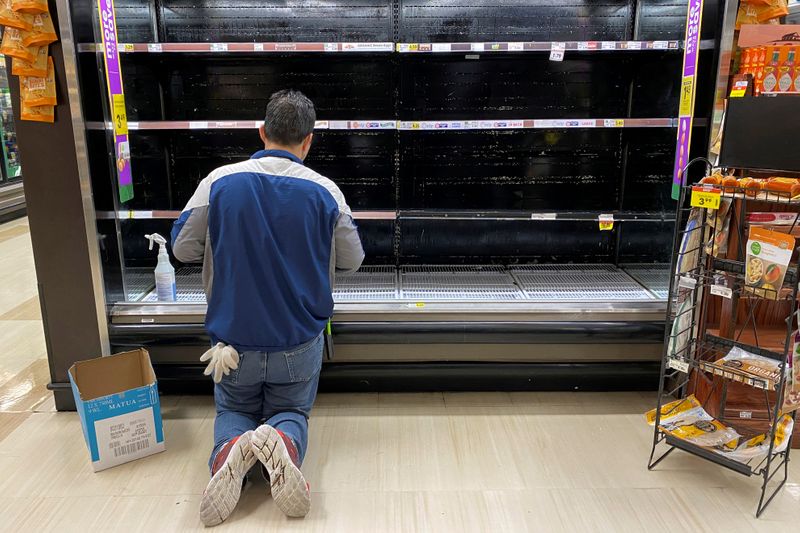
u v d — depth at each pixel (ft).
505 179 11.58
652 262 10.69
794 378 7.23
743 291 7.43
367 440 8.82
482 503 7.45
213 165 11.43
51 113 8.41
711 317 9.36
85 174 8.63
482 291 10.46
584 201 11.77
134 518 7.16
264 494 7.60
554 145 11.51
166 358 9.68
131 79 9.94
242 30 10.85
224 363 7.24
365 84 11.11
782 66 7.89
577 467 8.21
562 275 11.47
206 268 7.47
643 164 10.91
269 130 7.47
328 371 9.87
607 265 12.09
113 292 9.43
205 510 6.90
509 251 12.20
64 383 9.50
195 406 9.76
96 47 8.60
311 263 7.39
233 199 7.13
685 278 7.96
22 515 7.20
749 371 7.47
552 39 10.98
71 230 8.84
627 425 9.29
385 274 11.51
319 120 10.59
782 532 6.97
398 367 9.89
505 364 9.96
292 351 7.49
